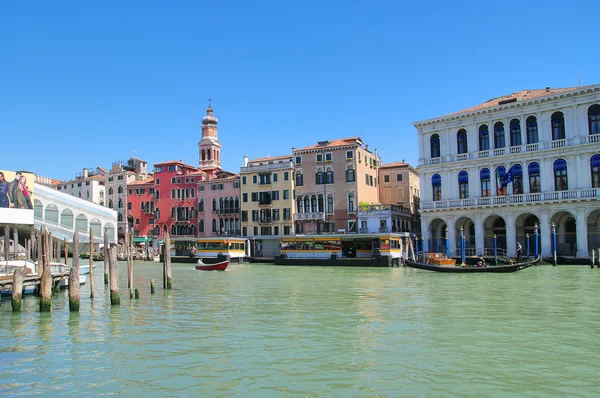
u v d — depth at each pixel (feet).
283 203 208.95
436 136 166.61
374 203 204.03
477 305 64.95
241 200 220.23
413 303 67.56
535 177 147.02
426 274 118.93
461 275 112.06
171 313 61.87
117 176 267.59
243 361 38.65
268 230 212.43
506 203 148.25
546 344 42.88
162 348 43.29
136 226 260.01
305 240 169.37
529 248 144.56
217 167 265.13
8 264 83.87
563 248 143.13
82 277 99.91
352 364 37.45
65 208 205.16
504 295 74.74
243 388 32.58
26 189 141.79
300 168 206.49
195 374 35.68
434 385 32.63
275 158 224.94
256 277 118.62
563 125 143.33
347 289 87.20
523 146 148.66
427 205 164.66
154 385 33.53
